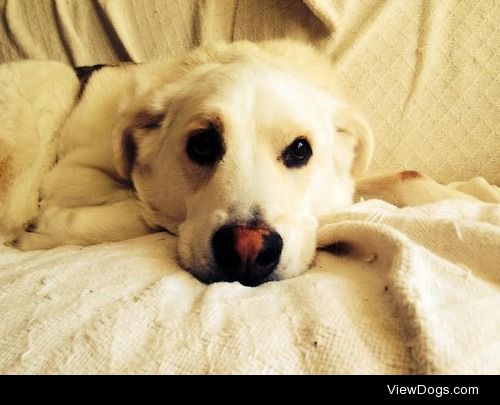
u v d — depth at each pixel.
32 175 0.43
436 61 0.46
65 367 0.17
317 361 0.17
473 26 0.45
